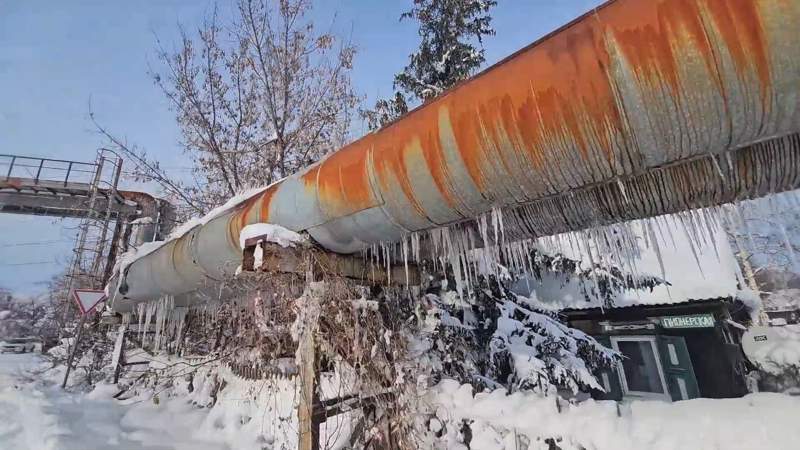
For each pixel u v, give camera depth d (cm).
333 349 269
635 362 847
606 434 209
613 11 129
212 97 930
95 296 745
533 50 149
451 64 1031
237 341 415
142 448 390
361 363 270
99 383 692
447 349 392
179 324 574
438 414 284
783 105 111
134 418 484
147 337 808
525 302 547
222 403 478
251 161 937
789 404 196
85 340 945
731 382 757
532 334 470
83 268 1241
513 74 148
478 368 440
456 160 168
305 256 250
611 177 149
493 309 482
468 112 160
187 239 338
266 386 410
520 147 150
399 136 189
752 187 154
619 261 194
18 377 894
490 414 259
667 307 806
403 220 207
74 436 399
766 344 784
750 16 104
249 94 955
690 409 217
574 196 182
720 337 779
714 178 153
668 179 160
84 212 1215
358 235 233
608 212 183
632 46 121
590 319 908
